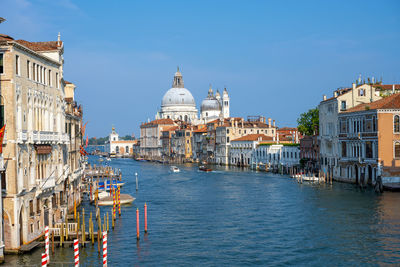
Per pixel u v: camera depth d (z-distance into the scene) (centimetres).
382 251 3966
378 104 7394
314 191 7400
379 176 6756
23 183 3584
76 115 6353
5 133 3403
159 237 4534
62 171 4631
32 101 3766
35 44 4597
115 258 3869
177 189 8412
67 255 3778
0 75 3394
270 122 16375
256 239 4438
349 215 5303
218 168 14225
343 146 8294
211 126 17462
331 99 8756
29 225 3725
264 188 8169
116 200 6147
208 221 5250
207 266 3712
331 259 3812
